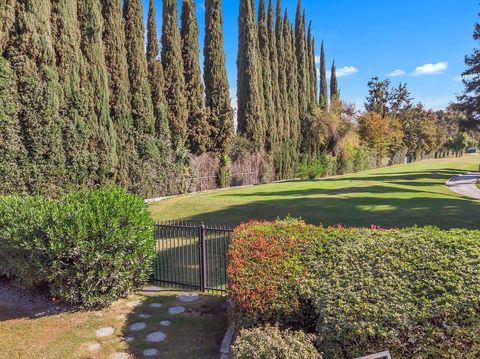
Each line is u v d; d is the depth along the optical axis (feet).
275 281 12.57
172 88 59.82
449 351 9.68
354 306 10.53
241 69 82.23
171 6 59.82
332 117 107.65
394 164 158.40
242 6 81.87
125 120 49.37
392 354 9.77
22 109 33.96
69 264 17.28
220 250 24.68
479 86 99.76
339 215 35.70
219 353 13.47
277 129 91.50
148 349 13.87
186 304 18.31
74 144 38.09
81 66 39.34
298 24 107.96
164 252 26.43
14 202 21.25
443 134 227.40
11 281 20.88
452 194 56.29
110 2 46.88
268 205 40.68
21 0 33.65
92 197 19.86
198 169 64.39
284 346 10.02
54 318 16.79
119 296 19.03
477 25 97.76
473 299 9.90
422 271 11.19
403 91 183.52
